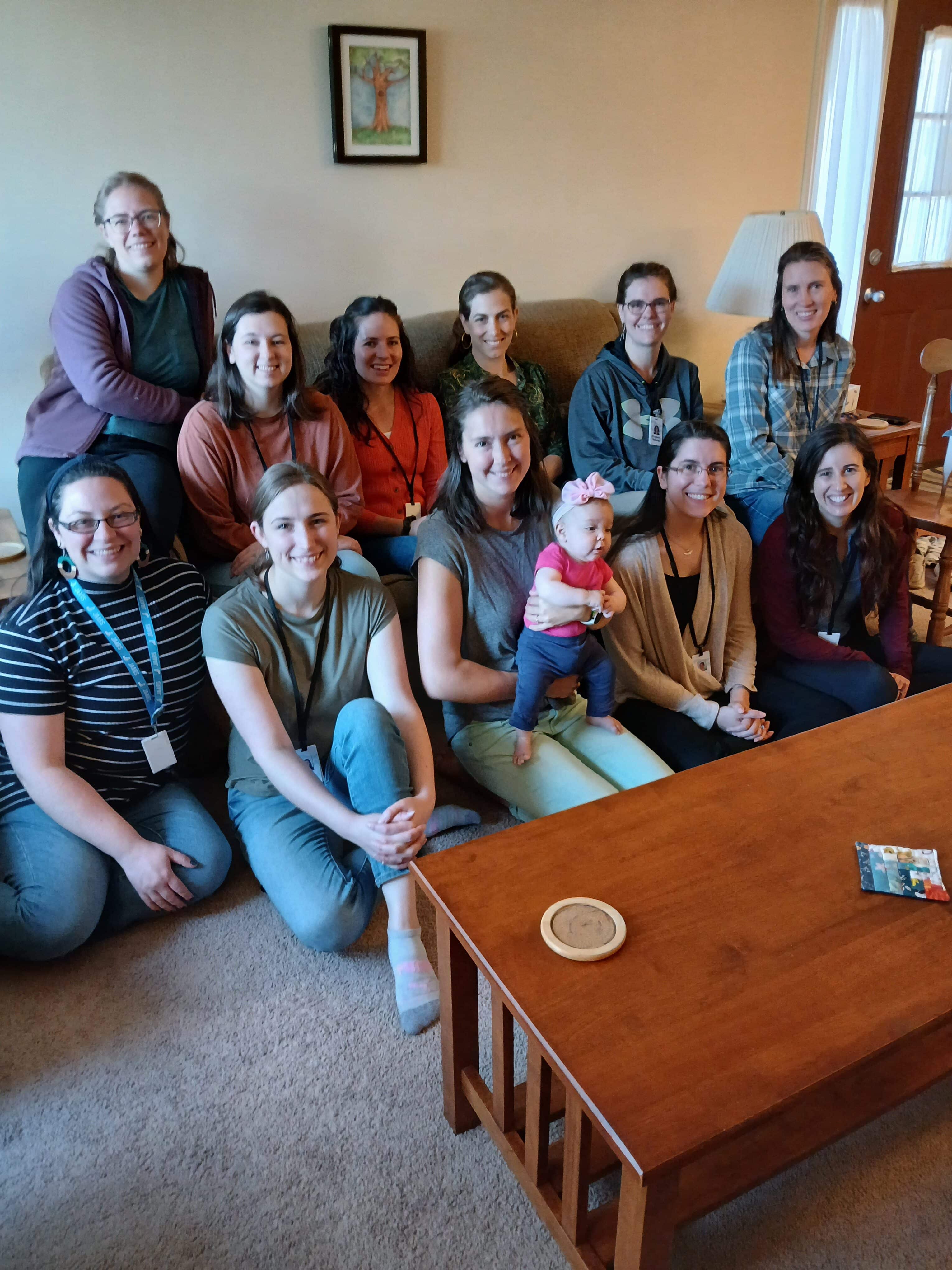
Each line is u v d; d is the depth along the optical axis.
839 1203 1.23
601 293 3.51
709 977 1.05
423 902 1.80
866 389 4.38
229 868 1.81
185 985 1.60
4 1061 1.46
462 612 1.84
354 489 2.37
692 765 1.90
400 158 2.87
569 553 1.75
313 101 2.70
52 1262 1.18
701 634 2.04
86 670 1.62
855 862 1.24
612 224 3.42
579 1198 1.06
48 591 1.60
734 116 3.54
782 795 1.39
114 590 1.64
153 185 2.20
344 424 2.36
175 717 1.76
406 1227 1.21
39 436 2.28
